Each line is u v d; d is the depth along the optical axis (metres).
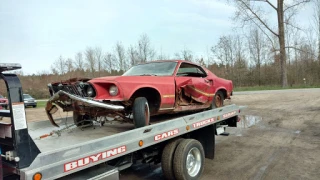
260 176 4.69
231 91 7.12
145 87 4.09
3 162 2.67
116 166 3.44
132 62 41.41
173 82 4.73
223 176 4.72
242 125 9.80
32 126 4.60
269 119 10.85
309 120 10.15
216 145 7.00
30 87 40.56
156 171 5.09
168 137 3.96
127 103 4.05
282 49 31.08
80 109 4.08
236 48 41.81
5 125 2.68
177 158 4.10
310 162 5.39
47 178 2.38
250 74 40.28
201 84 5.45
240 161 5.58
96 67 46.06
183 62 5.37
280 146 6.71
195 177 4.39
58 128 4.62
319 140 7.16
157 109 4.49
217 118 5.47
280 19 31.09
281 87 31.16
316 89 24.98
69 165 2.56
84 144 2.75
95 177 2.86
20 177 2.31
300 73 36.66
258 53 40.16
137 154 4.01
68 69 46.62
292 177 4.62
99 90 3.76
